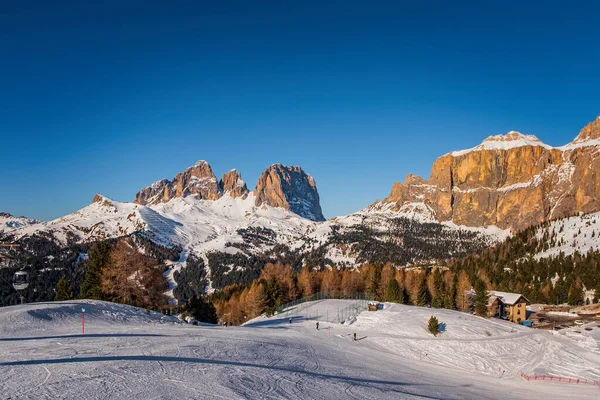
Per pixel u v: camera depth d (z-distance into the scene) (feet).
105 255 303.27
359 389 107.45
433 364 221.87
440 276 505.25
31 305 190.39
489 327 308.19
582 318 412.57
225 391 83.66
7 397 68.28
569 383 207.21
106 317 196.03
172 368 98.48
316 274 574.15
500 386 182.91
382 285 483.10
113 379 83.41
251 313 389.60
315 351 175.11
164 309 304.30
